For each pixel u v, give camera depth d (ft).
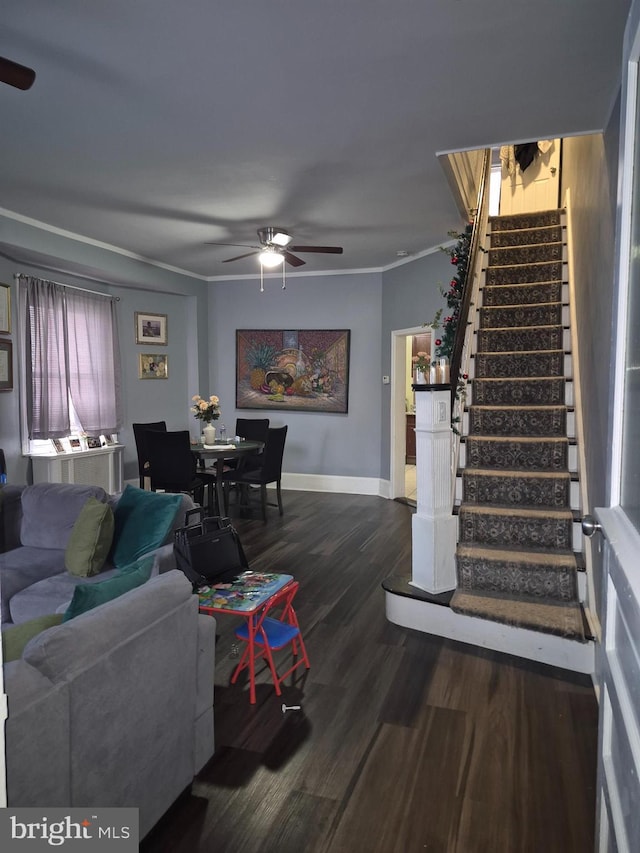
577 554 11.08
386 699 8.66
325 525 18.83
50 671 4.77
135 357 22.99
